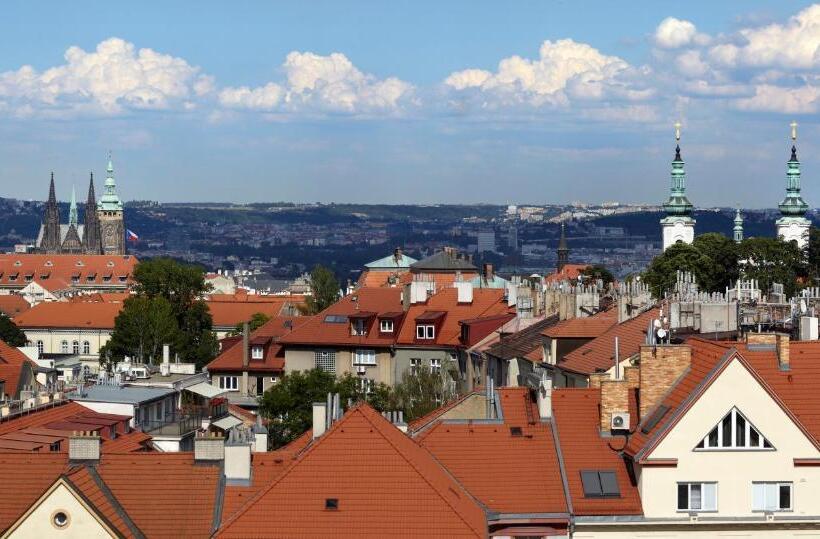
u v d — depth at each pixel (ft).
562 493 271.28
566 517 265.75
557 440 282.36
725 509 265.54
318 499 249.14
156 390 492.13
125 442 357.00
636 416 286.66
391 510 246.06
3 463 266.57
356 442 256.32
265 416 554.05
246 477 263.29
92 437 266.36
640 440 273.33
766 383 268.00
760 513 265.34
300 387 548.72
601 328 457.27
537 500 269.64
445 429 285.64
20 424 363.76
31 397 419.54
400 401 583.17
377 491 248.73
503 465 277.85
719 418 265.54
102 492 257.96
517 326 604.90
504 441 282.97
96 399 453.17
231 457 263.70
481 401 307.78
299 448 290.97
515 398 295.69
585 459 278.26
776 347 289.33
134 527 252.62
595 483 272.31
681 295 499.51
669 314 412.57
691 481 265.75
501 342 573.74
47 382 570.05
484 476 275.80
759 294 592.19
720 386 265.95
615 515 266.36
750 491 265.54
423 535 242.78
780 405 265.54
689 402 265.95
